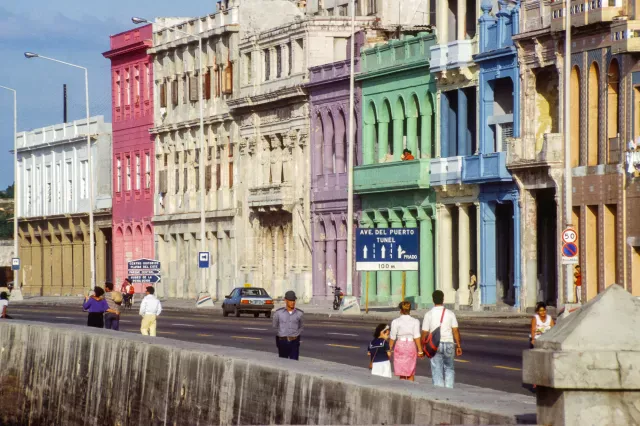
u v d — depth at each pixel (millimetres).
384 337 28766
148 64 118062
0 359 43000
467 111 75250
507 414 15562
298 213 93625
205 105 108062
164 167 115312
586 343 13102
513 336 50250
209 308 90750
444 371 28719
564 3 64875
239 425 24812
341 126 88938
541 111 69062
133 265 92250
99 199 126562
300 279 93188
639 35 60312
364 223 85688
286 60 96062
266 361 24469
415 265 72438
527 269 69188
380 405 18734
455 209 77125
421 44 79625
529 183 68812
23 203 142375
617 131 62500
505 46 70875
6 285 156875
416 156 80938
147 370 30953
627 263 61344
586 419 13094
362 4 94312
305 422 21531
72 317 74875
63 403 37594
